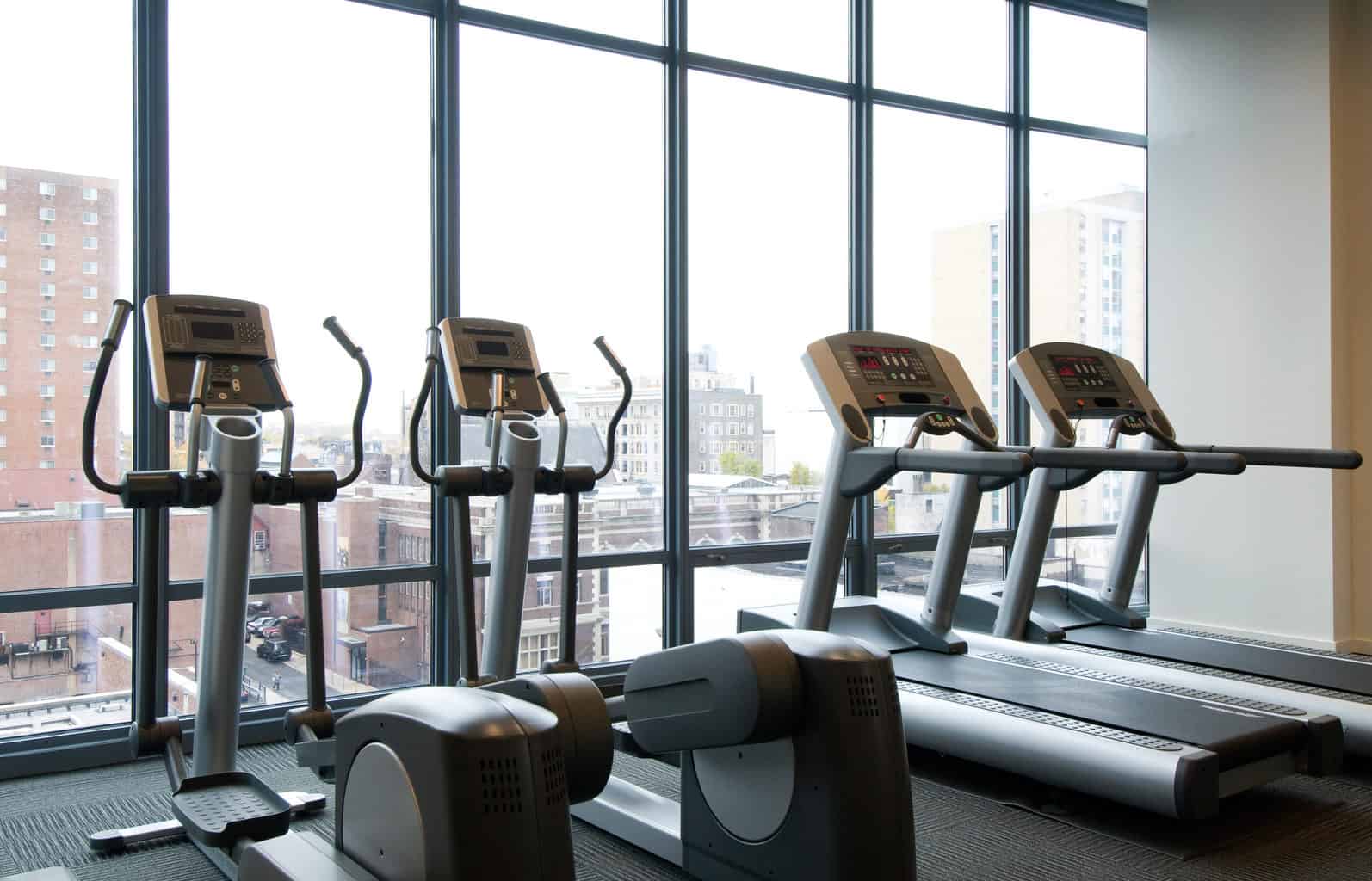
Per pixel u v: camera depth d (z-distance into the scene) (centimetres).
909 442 337
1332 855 285
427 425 440
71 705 374
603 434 482
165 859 284
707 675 229
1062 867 277
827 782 217
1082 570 633
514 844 166
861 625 438
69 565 373
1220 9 591
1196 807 279
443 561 442
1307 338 555
